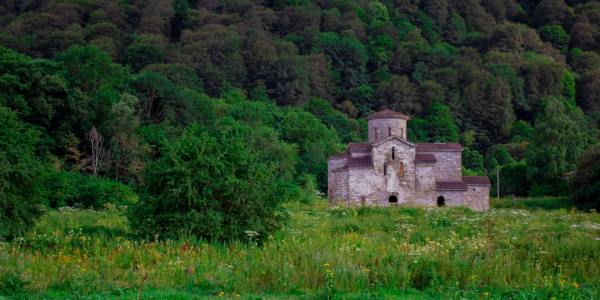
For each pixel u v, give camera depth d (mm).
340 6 196750
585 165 66688
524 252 26078
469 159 121125
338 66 161250
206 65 136250
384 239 31812
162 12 169625
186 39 150875
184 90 95500
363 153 72562
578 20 195125
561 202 69938
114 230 31016
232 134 33906
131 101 78875
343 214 48219
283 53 149000
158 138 75438
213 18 170375
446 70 152125
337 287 20750
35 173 29656
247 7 181125
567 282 22031
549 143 87000
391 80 148750
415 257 23703
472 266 23109
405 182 69688
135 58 132250
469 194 70188
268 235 29469
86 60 82250
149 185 29812
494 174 96750
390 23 187000
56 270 21719
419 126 132125
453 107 141125
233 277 21531
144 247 25906
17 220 28438
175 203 29031
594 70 163125
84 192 54562
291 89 135500
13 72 68375
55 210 47469
